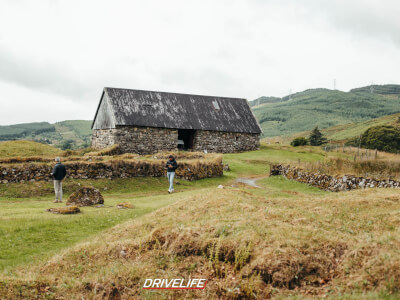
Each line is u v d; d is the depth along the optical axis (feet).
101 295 27.86
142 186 82.38
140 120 163.12
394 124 374.02
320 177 78.02
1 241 37.86
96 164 82.07
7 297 26.40
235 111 193.36
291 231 32.81
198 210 42.70
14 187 71.41
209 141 177.47
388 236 30.48
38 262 33.86
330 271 27.63
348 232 34.37
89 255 34.47
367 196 51.06
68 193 73.20
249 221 35.58
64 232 42.60
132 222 43.88
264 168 127.95
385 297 22.62
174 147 169.58
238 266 29.40
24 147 131.64
